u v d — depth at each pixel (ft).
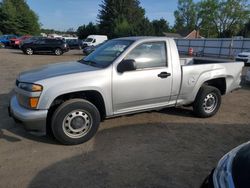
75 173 11.55
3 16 182.09
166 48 16.28
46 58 70.54
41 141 14.53
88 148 13.91
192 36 235.81
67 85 13.42
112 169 11.95
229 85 19.76
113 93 14.64
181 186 10.89
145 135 15.78
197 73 17.54
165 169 12.09
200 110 18.57
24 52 81.76
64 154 13.19
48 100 13.10
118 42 16.55
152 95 15.94
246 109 22.18
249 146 7.98
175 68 16.49
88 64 15.78
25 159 12.61
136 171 11.85
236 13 225.76
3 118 17.87
